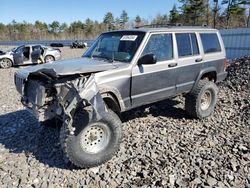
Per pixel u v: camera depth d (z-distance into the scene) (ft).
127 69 14.85
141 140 16.07
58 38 265.13
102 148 13.25
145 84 15.87
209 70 19.81
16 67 55.77
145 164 13.44
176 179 12.29
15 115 21.06
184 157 14.15
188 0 180.04
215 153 14.61
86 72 13.35
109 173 12.79
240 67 32.40
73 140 12.45
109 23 312.50
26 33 271.69
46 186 11.89
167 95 17.49
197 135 17.01
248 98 24.00
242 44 58.03
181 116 20.26
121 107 15.02
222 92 26.86
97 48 17.75
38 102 13.03
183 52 18.06
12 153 14.85
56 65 14.34
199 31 19.47
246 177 12.48
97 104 12.80
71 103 12.36
